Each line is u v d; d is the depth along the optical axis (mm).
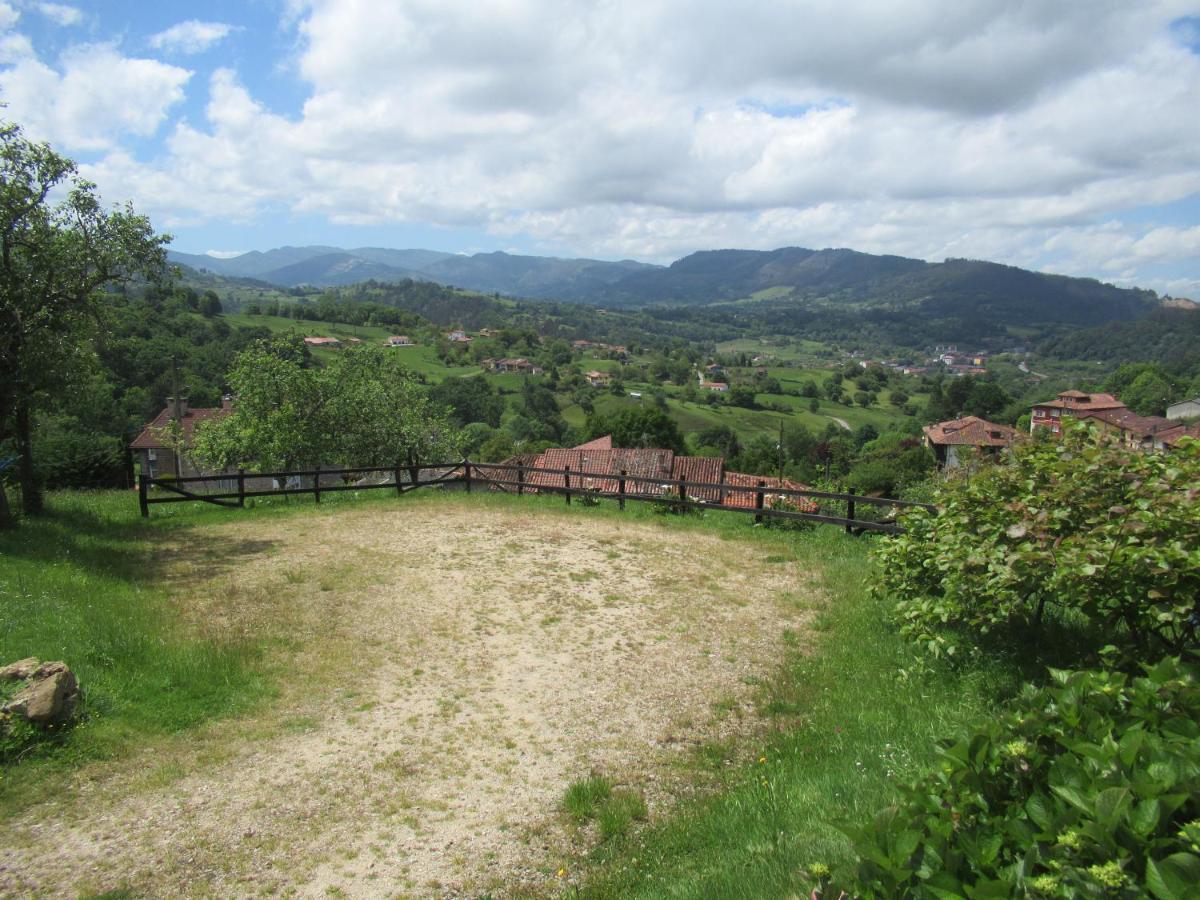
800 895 3721
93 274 12812
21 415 13070
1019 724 3135
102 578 10062
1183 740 2734
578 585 10680
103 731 6281
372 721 6855
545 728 6805
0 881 4656
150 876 4770
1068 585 5188
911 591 7402
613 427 60250
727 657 8328
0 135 11656
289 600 9797
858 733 6359
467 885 4797
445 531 13734
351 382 25219
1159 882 1993
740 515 15078
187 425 41031
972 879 2482
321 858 5008
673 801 5727
